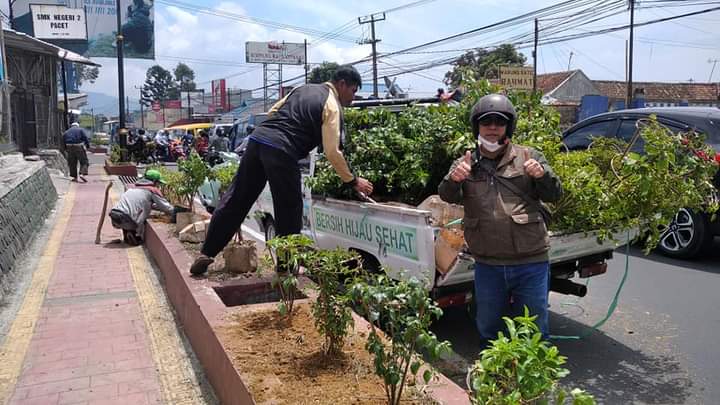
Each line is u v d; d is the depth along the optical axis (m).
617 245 5.08
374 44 35.06
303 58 60.97
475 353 4.71
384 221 4.64
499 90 5.58
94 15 41.34
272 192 4.91
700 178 4.66
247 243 5.66
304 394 2.91
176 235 7.17
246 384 3.02
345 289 3.44
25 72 19.27
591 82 44.75
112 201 13.01
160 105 79.00
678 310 5.78
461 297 4.38
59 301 5.81
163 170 9.59
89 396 3.82
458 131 5.37
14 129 18.30
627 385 4.19
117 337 4.83
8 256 6.66
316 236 5.93
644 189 4.32
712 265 7.53
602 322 4.91
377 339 2.71
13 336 4.86
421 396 2.82
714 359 4.62
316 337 3.71
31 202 9.15
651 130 4.47
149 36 42.59
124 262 7.40
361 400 2.83
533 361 2.04
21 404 3.71
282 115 4.91
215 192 10.73
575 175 4.54
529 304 3.39
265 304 4.39
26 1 37.50
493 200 3.32
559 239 4.48
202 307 4.30
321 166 5.97
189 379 4.04
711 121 7.52
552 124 5.61
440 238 4.19
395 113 6.21
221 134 27.66
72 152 17.25
